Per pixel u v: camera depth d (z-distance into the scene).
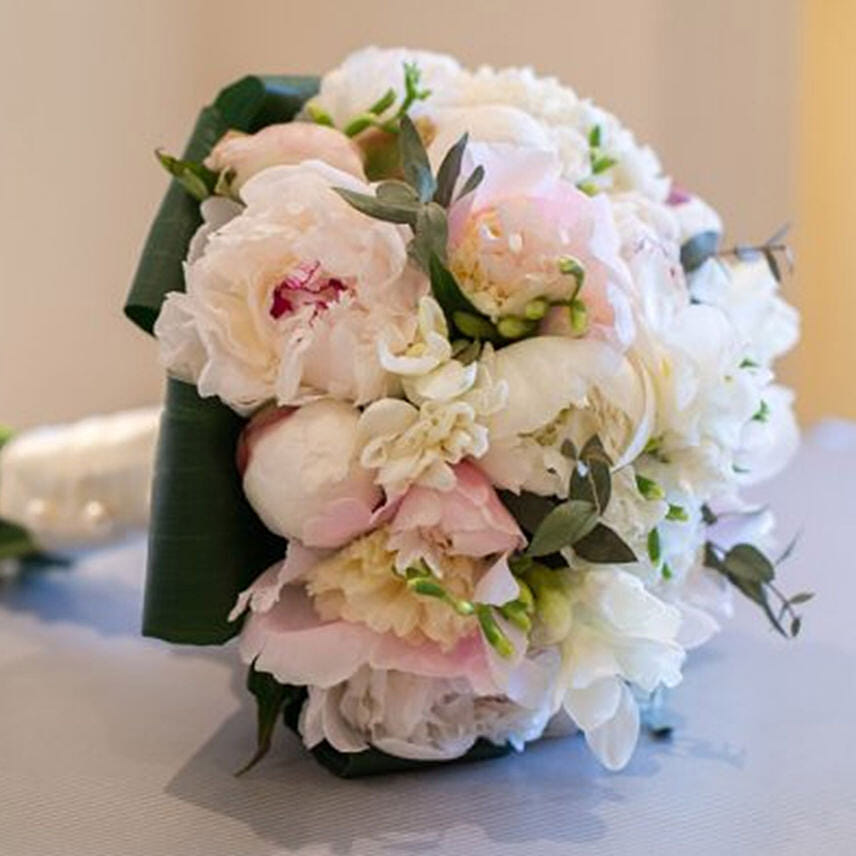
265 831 0.46
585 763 0.52
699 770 0.51
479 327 0.46
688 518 0.49
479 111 0.53
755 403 0.50
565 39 1.56
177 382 0.50
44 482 0.81
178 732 0.57
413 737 0.49
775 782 0.50
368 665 0.47
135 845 0.46
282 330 0.46
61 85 1.30
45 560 0.85
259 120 0.60
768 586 0.57
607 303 0.45
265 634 0.47
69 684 0.64
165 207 0.56
